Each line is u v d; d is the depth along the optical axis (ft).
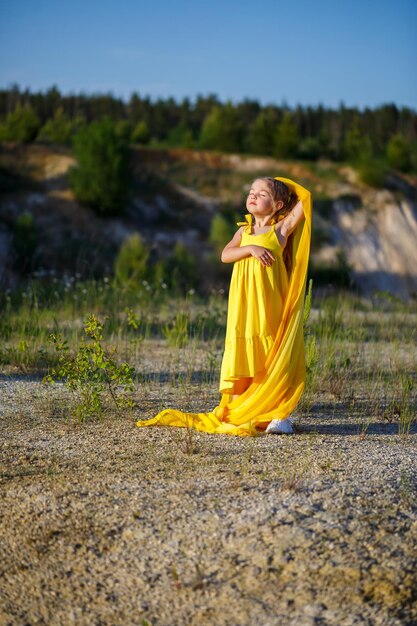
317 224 130.41
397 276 127.65
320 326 29.84
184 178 132.57
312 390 21.13
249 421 16.22
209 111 252.83
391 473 13.14
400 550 10.14
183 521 11.10
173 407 19.07
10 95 230.68
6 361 24.73
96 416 17.80
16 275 54.24
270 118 157.58
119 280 59.06
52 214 107.04
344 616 8.93
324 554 9.99
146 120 236.84
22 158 121.70
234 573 9.83
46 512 11.69
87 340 28.30
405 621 8.88
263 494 11.87
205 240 113.50
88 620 9.36
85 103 243.40
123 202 111.14
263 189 16.06
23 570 10.39
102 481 12.80
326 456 14.23
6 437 15.87
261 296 15.94
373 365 25.25
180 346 29.14
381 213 136.77
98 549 10.68
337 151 168.35
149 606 9.47
